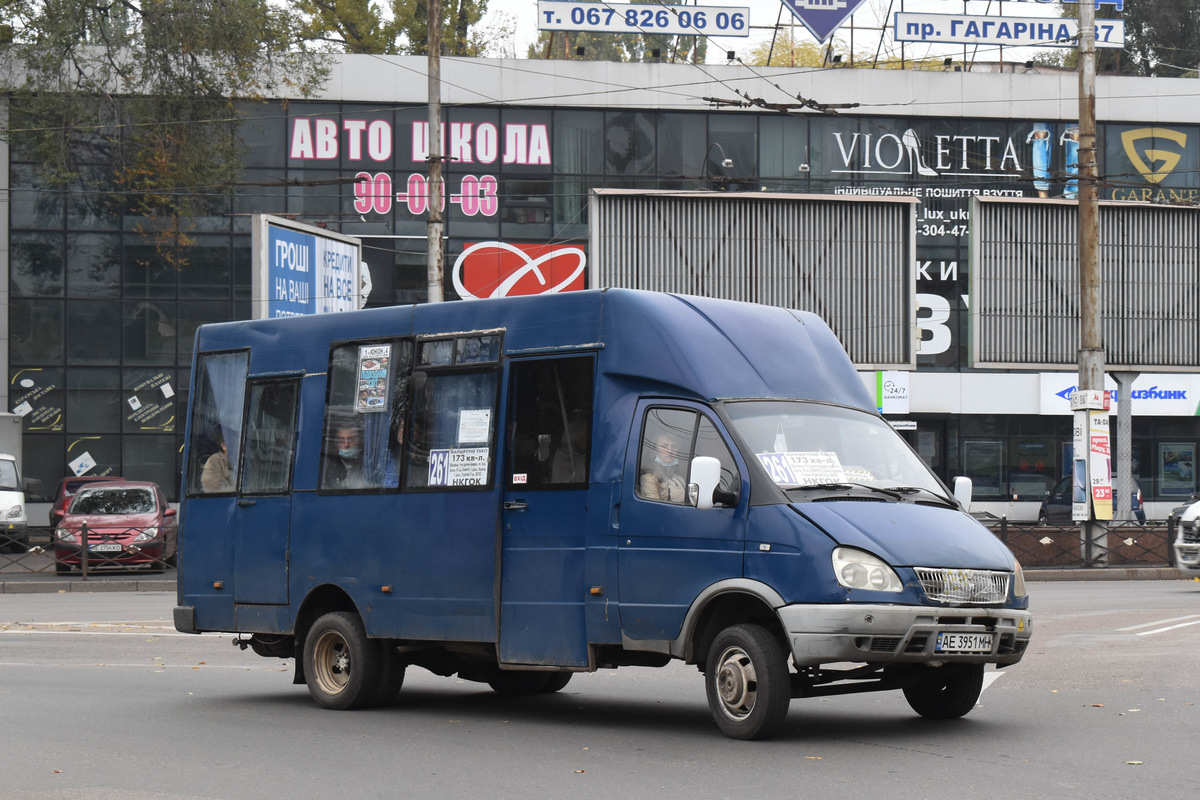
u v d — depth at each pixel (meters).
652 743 9.90
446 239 45.44
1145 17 67.06
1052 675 13.57
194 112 40.41
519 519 11.12
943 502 10.51
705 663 10.16
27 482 44.75
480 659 11.84
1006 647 9.88
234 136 41.69
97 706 12.41
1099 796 7.73
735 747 9.55
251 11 39.44
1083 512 30.38
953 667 10.30
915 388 47.50
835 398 11.11
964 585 9.65
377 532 12.10
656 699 12.72
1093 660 14.58
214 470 13.71
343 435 12.60
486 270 45.47
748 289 40.62
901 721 10.87
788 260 40.75
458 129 45.59
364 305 44.88
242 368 13.66
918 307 47.44
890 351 41.03
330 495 12.56
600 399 10.80
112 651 17.53
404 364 12.23
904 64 52.41
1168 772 8.46
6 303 44.53
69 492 36.50
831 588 9.36
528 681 13.25
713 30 45.09
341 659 12.34
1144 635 16.75
